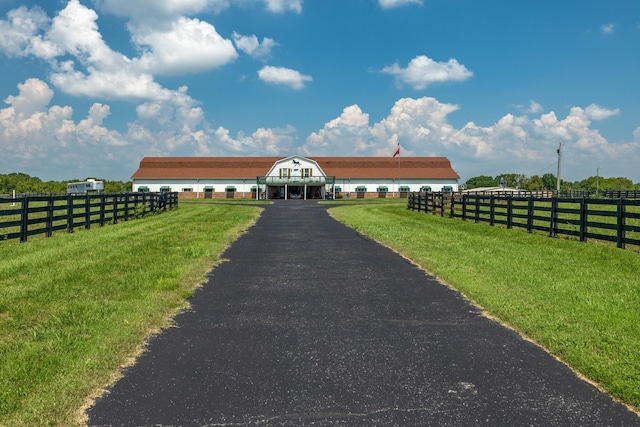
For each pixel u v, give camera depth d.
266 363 4.90
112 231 16.80
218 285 8.55
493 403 4.03
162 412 3.88
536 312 6.56
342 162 79.31
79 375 4.47
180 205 41.09
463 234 16.25
